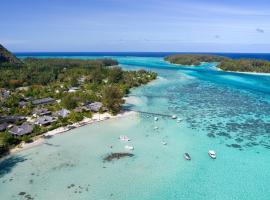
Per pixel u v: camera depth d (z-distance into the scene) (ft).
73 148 194.59
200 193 139.23
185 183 148.66
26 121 250.37
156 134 222.69
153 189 142.82
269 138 213.25
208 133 224.74
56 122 242.17
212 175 156.97
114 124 248.11
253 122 252.83
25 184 147.84
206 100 346.33
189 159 175.83
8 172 160.56
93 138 213.66
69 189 142.82
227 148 194.49
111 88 293.23
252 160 175.73
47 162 173.17
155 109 300.81
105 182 149.59
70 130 231.09
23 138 203.72
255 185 146.41
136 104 324.39
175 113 284.20
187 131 229.66
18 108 282.97
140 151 189.67
